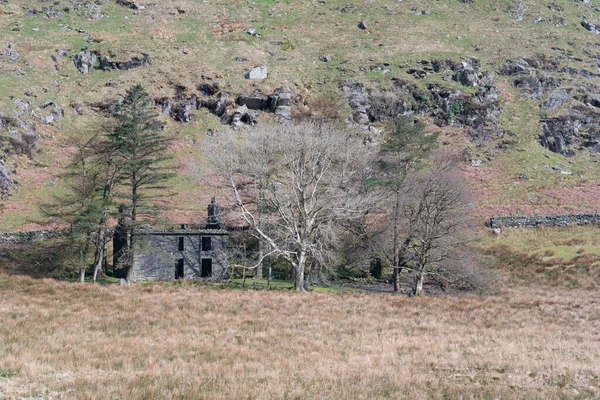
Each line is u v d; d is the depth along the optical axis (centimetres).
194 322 6016
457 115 17225
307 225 8819
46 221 10144
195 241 9638
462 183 9931
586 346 5366
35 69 16538
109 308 6488
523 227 11494
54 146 13950
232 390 3512
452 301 8000
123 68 17438
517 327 6450
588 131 17575
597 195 13538
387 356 4706
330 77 18100
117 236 9612
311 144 9650
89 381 3625
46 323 5559
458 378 4081
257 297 7625
